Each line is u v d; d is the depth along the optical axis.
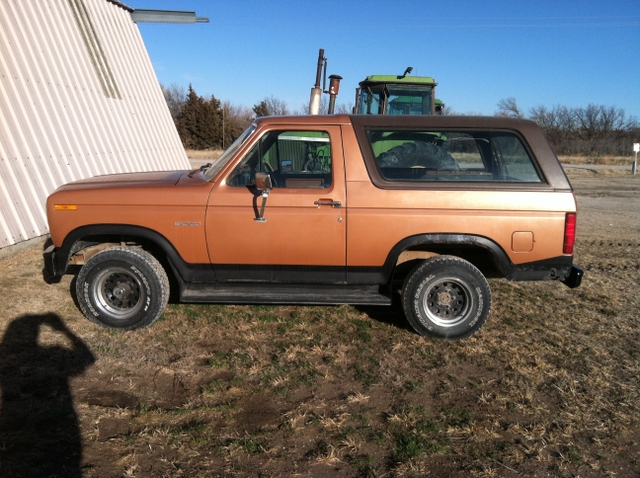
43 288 5.64
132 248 4.69
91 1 11.11
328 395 3.77
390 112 10.95
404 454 3.11
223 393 3.73
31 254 6.66
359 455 3.10
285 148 4.73
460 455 3.14
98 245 5.00
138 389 3.76
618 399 3.83
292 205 4.49
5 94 7.26
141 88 12.39
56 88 8.60
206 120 53.59
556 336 4.95
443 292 4.72
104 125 9.86
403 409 3.60
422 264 4.65
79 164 8.56
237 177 4.65
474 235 4.52
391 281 4.68
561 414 3.62
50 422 3.28
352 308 5.54
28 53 8.14
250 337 4.70
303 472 2.93
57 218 4.65
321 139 4.68
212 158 37.09
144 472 2.88
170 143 13.31
